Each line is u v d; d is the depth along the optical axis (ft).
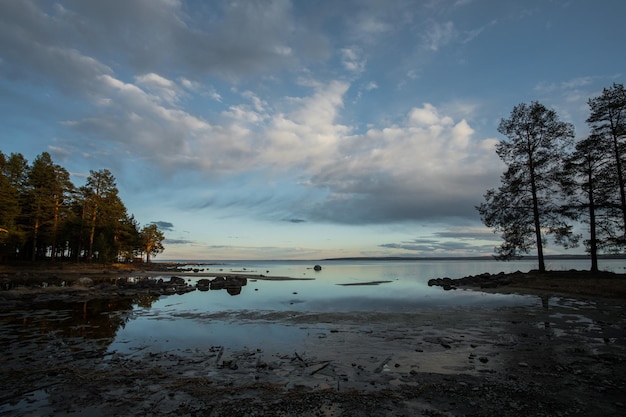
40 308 57.31
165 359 28.17
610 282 68.39
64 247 210.38
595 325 38.70
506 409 18.03
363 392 20.70
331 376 23.75
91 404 19.49
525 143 95.66
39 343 33.63
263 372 24.76
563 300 59.47
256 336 36.50
